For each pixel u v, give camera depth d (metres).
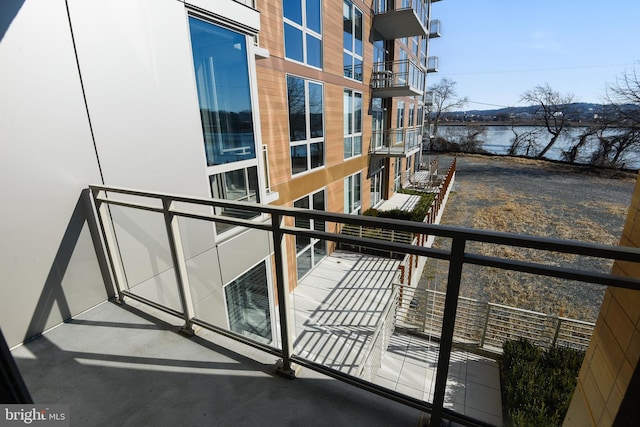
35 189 1.79
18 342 1.77
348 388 1.47
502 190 15.89
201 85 2.96
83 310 2.09
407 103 14.84
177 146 2.63
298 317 5.34
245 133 3.62
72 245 1.99
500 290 6.39
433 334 5.05
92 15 1.98
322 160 7.45
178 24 2.56
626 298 1.05
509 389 3.32
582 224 10.43
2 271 1.69
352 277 6.73
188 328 1.89
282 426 1.29
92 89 2.01
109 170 2.15
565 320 4.05
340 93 7.82
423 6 13.88
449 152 30.05
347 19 8.03
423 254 1.08
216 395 1.45
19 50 1.66
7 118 1.65
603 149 20.06
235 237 3.48
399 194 14.23
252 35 3.53
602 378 1.15
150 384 1.52
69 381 1.53
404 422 1.29
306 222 6.86
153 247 2.52
